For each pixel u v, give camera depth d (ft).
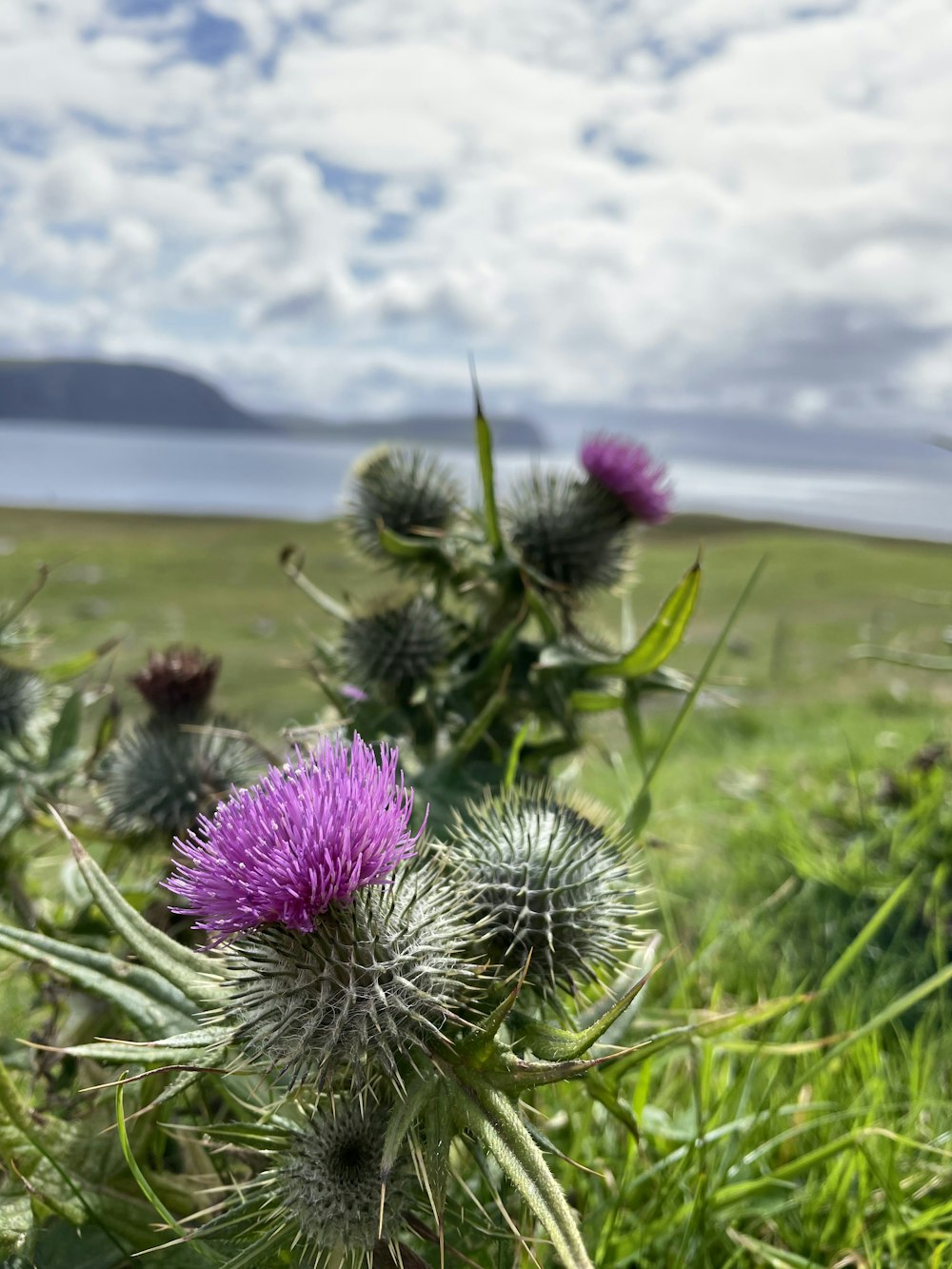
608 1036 0.49
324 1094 0.41
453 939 0.45
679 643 0.64
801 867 1.01
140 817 0.67
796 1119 0.62
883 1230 0.54
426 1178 0.36
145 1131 0.46
